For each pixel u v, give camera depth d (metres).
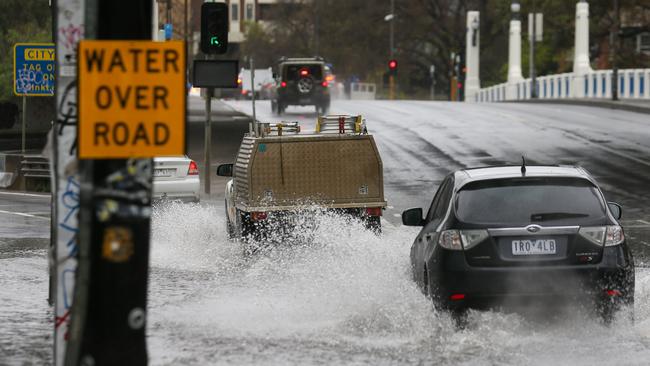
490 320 23.62
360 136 40.25
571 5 192.25
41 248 40.50
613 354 21.61
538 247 23.59
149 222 14.62
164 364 20.95
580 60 151.62
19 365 20.92
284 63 120.62
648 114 110.25
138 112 14.52
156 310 27.22
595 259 23.59
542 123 99.19
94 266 14.50
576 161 71.25
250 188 39.72
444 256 23.83
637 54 193.88
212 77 60.97
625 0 187.38
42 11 121.75
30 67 50.56
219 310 27.08
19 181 71.38
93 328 14.50
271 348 22.48
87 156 14.45
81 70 14.46
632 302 23.94
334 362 21.09
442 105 134.12
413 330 24.08
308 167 40.00
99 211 14.50
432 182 63.84
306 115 117.75
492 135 88.75
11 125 108.44
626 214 50.03
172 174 54.03
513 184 24.30
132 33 14.56
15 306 27.84
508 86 173.88
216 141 88.44
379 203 40.22
